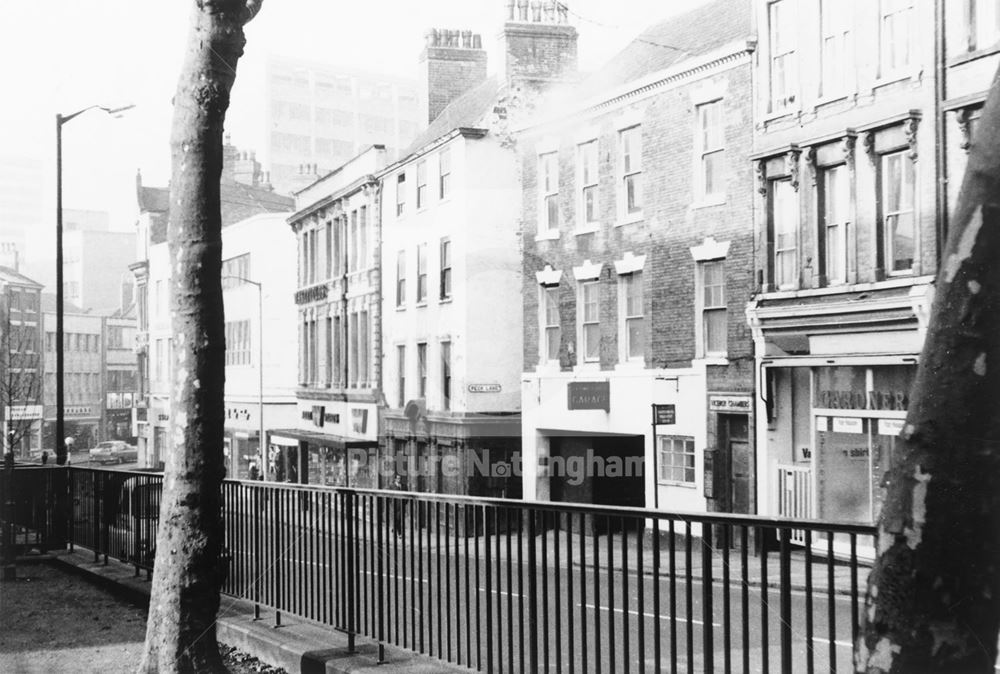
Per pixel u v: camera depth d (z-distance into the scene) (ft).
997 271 10.79
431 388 106.22
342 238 133.39
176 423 25.00
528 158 95.25
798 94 66.33
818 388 63.93
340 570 25.57
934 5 56.65
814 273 64.85
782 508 65.92
